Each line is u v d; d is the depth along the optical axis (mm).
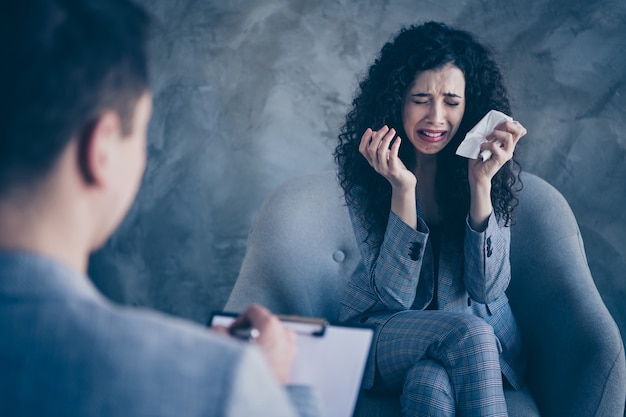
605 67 2633
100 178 569
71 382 482
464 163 1992
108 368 489
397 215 1846
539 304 1997
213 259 2887
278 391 527
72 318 500
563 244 2020
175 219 2893
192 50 2861
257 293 2004
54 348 489
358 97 2111
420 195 2037
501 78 2012
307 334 1207
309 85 2811
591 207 2650
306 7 2812
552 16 2670
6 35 538
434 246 2004
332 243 2090
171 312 2912
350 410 1173
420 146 1936
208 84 2857
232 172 2859
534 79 2686
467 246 1883
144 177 2893
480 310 1951
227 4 2844
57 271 517
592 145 2645
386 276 1862
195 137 2873
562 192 2676
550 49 2670
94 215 583
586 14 2648
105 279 2943
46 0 550
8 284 504
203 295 2898
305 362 1189
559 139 2672
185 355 506
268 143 2836
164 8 2871
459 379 1673
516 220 2074
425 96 1909
